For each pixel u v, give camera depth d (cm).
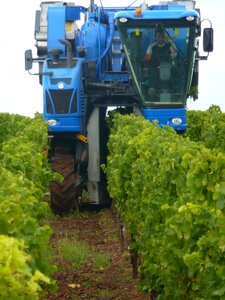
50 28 2050
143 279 1112
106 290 1241
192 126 2398
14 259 479
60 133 1897
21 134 1805
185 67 1861
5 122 2442
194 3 2175
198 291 822
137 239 1218
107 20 2050
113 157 1538
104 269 1377
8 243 484
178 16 1836
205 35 1873
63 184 1853
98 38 1986
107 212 1944
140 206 1199
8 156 1173
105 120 2019
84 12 2102
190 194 848
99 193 1942
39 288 516
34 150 1383
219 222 718
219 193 739
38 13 2159
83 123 1909
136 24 1845
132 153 1361
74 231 1708
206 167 799
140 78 1866
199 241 746
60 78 1877
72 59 1900
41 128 1723
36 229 761
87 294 1215
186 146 1035
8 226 714
